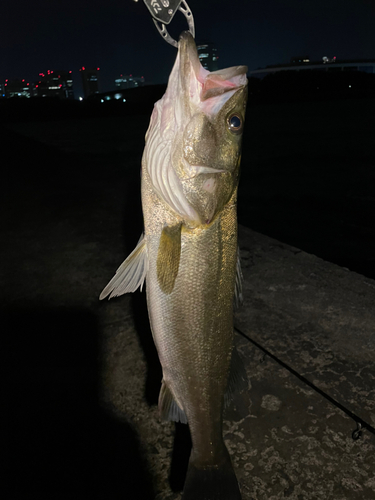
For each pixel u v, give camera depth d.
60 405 0.56
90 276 0.90
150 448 0.48
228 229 0.37
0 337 0.70
